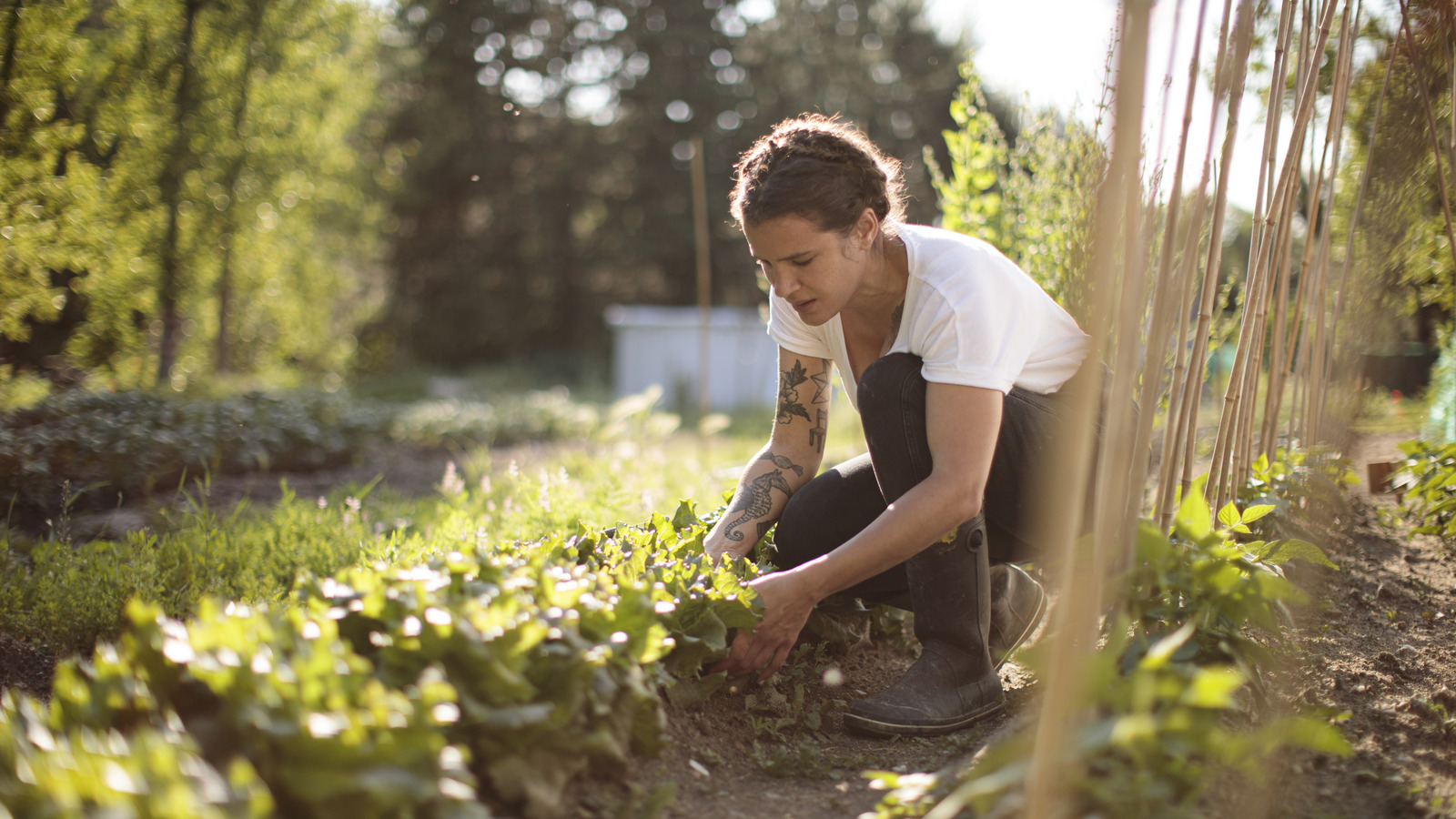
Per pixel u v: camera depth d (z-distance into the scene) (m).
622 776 1.35
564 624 1.26
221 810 0.82
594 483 4.14
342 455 6.60
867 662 2.11
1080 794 1.09
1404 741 1.49
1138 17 0.94
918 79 19.56
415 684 1.15
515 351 19.08
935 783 1.28
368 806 0.94
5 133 4.71
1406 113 2.14
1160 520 1.68
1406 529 2.70
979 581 1.73
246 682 1.00
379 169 13.09
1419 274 2.58
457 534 2.88
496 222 18.75
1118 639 1.14
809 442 2.09
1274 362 2.29
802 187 1.57
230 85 7.39
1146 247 1.23
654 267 19.97
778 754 1.56
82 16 4.91
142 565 2.48
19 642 2.21
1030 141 3.15
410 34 16.36
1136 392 2.20
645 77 18.55
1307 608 1.62
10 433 4.39
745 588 1.57
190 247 7.47
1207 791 1.25
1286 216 2.08
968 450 1.58
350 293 15.48
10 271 4.82
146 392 6.10
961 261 1.65
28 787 0.87
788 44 19.45
